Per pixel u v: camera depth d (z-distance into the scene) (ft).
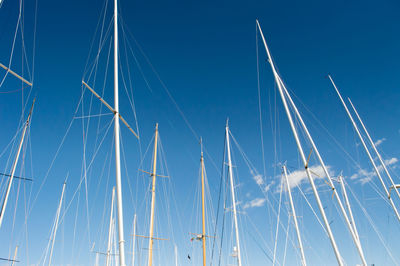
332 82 91.45
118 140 35.17
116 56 40.37
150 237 80.07
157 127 95.96
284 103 49.39
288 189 110.01
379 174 74.23
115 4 43.93
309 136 48.55
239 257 79.71
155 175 88.53
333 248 37.58
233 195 88.84
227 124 97.35
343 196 90.33
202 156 101.60
